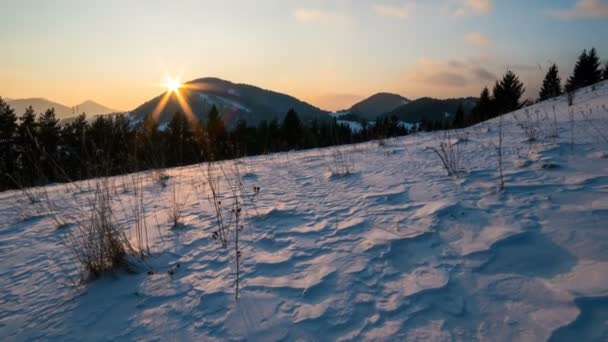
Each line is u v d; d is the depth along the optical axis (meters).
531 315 1.51
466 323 1.54
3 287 2.45
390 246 2.38
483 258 2.04
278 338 1.62
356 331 1.59
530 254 1.99
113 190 5.75
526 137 5.46
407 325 1.58
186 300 2.04
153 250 2.84
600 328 1.36
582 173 3.19
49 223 4.17
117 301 2.12
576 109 7.70
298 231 2.94
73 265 2.74
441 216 2.77
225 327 1.75
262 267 2.35
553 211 2.49
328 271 2.18
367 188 4.04
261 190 4.69
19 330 1.90
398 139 9.36
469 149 5.37
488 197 3.03
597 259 1.81
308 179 5.12
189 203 4.35
